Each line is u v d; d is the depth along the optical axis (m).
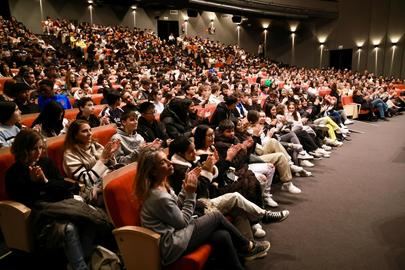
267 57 22.53
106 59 12.20
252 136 3.60
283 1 17.72
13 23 13.46
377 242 2.49
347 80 13.27
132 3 15.48
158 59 14.08
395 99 9.76
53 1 16.81
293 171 3.99
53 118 2.73
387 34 17.33
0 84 6.09
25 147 1.88
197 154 2.66
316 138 5.16
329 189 3.58
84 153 2.33
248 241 2.14
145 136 3.20
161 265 1.73
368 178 3.92
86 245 1.81
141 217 1.77
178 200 2.01
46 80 3.97
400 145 5.54
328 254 2.33
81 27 15.73
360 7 18.33
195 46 17.88
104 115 3.69
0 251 2.23
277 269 2.17
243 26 22.14
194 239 1.80
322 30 20.25
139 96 5.95
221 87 6.67
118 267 1.84
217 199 2.30
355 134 6.55
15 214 1.85
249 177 2.70
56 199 1.94
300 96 6.96
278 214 2.83
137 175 1.77
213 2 15.16
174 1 14.62
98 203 2.06
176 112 3.79
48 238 1.75
